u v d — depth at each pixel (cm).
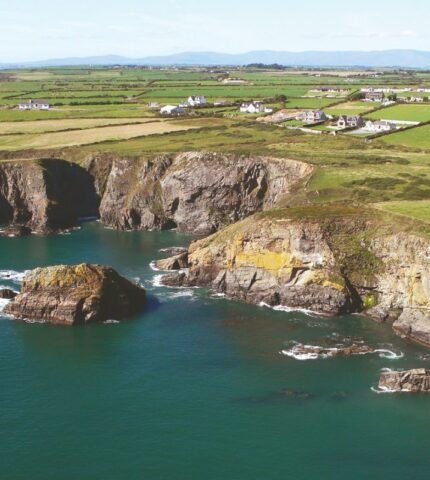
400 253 9150
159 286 10788
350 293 9475
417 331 8494
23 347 8331
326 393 7131
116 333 8794
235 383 7375
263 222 10262
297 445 6222
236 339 8594
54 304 9188
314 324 9088
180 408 6844
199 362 7906
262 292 9975
